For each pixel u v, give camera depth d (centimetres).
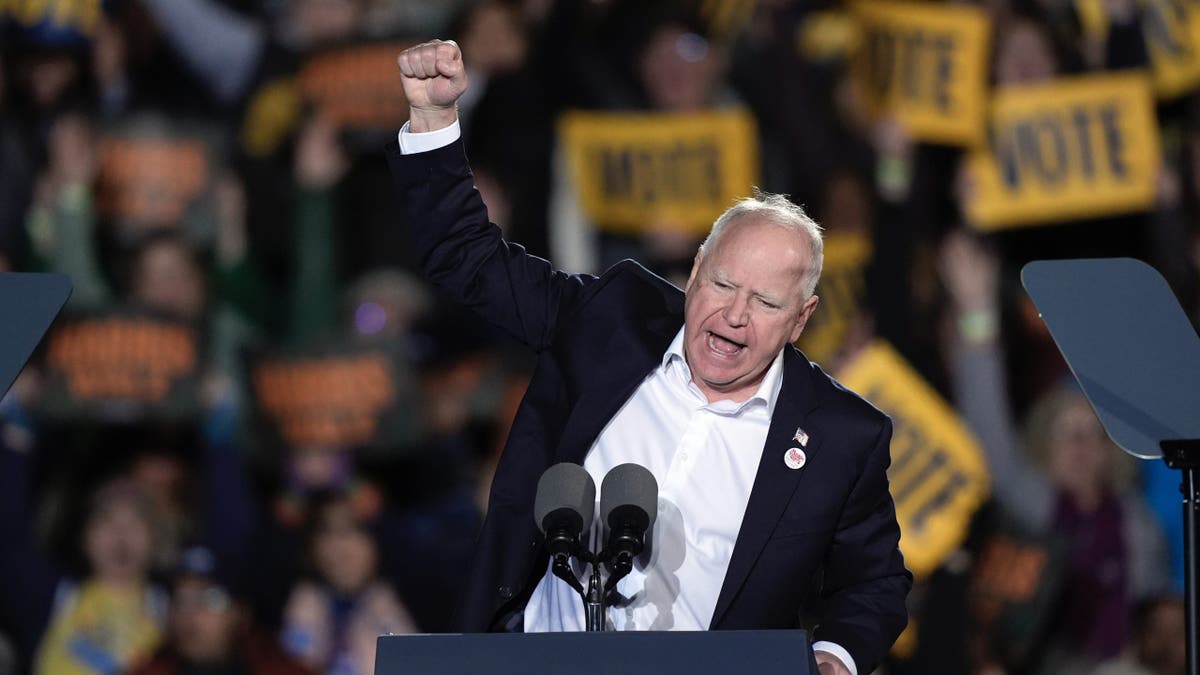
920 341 2238
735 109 2309
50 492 1942
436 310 2148
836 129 2359
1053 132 2392
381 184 2162
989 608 2139
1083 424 2233
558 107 2227
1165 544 2245
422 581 1942
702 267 972
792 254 951
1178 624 2116
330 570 1909
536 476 983
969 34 2338
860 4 2367
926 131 2336
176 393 1995
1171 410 934
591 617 866
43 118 2078
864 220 2277
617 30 2256
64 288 898
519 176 2194
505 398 2098
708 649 766
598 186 2195
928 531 1988
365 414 2028
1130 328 968
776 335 957
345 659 1892
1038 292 984
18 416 1916
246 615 1892
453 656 766
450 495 2039
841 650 969
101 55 2145
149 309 1995
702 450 984
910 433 2006
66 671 1848
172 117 2109
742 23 2339
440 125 994
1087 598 2177
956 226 2375
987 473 2209
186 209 2089
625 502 877
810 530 969
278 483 2028
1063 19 2470
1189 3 2495
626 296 1020
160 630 1881
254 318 2105
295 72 2177
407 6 2211
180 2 2189
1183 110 2519
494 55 2217
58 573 1888
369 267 2145
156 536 1912
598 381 988
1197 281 2425
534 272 1023
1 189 2028
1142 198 2377
